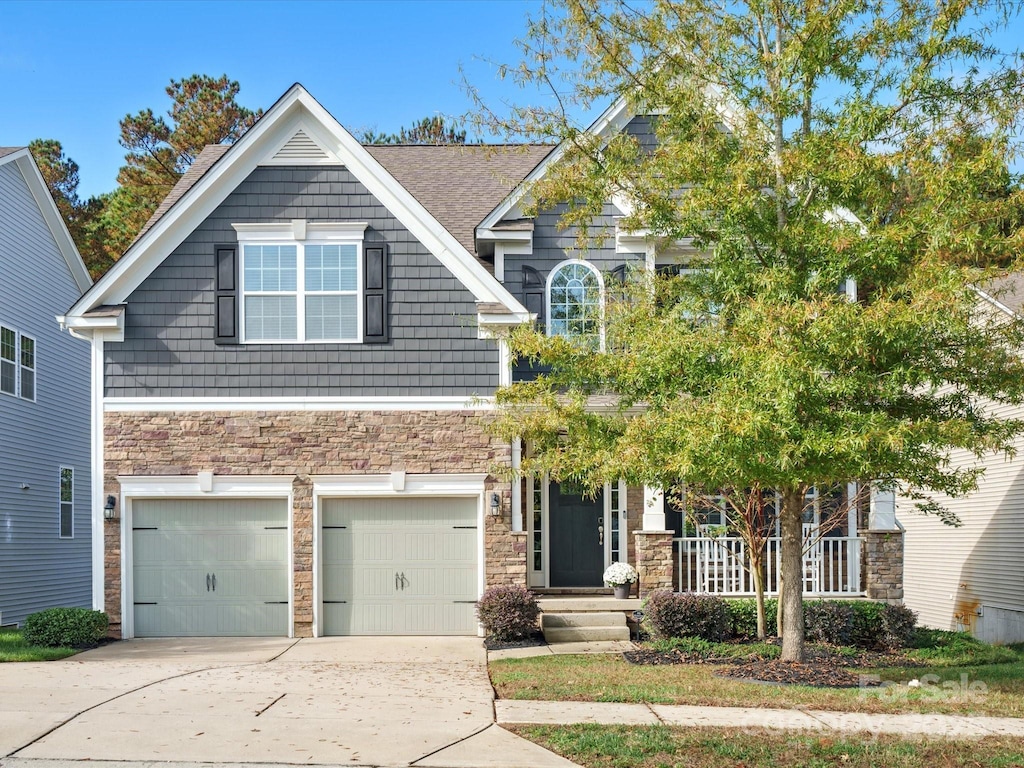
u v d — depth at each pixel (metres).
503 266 17.88
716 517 18.72
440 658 14.37
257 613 16.84
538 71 12.68
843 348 10.75
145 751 8.68
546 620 16.39
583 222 13.56
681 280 13.15
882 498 17.78
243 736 9.16
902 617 16.12
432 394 16.86
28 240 23.94
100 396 16.75
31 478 23.83
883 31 11.73
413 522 17.02
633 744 8.94
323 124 17.05
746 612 16.27
